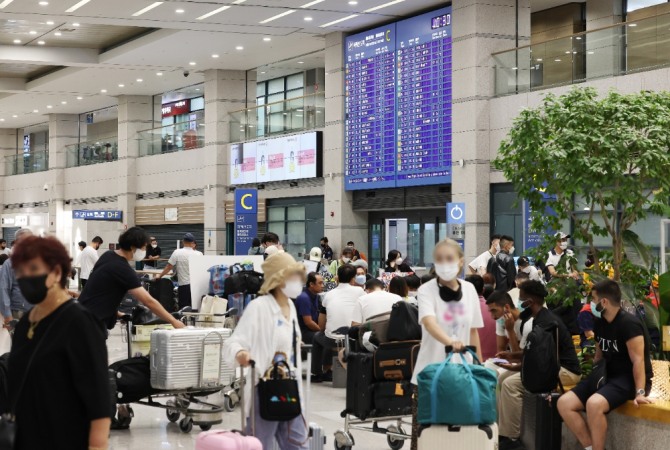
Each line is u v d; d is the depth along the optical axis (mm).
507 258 14602
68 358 3555
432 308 6203
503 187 19297
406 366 7730
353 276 11641
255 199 23594
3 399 6781
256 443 5113
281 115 26859
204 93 30281
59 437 3553
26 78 34438
